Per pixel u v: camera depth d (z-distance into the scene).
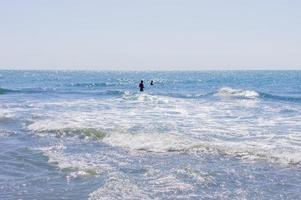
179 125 24.52
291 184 12.41
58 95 56.00
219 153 17.08
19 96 53.88
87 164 14.90
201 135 20.98
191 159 15.98
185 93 58.38
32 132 23.03
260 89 71.38
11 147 18.67
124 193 11.23
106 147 18.72
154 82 116.88
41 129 23.58
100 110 33.66
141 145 18.72
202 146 18.00
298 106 37.69
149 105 38.72
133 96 47.81
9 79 140.25
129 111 32.91
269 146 18.06
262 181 12.74
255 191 11.66
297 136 20.78
